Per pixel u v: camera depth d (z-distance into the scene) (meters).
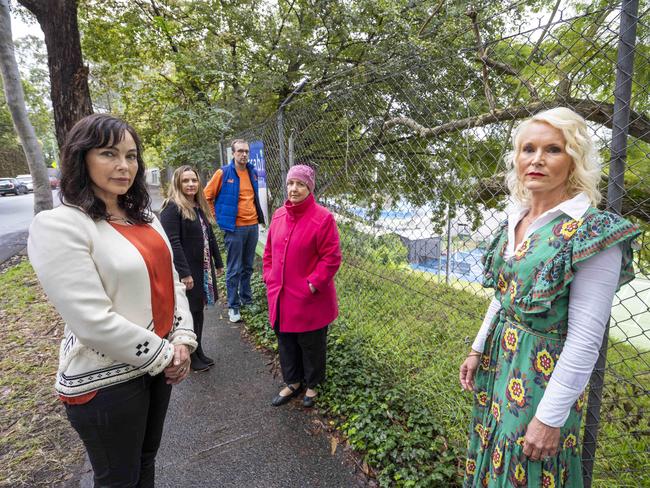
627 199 1.75
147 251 1.40
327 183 4.02
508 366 1.23
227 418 2.53
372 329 3.52
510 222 1.30
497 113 2.10
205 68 8.12
